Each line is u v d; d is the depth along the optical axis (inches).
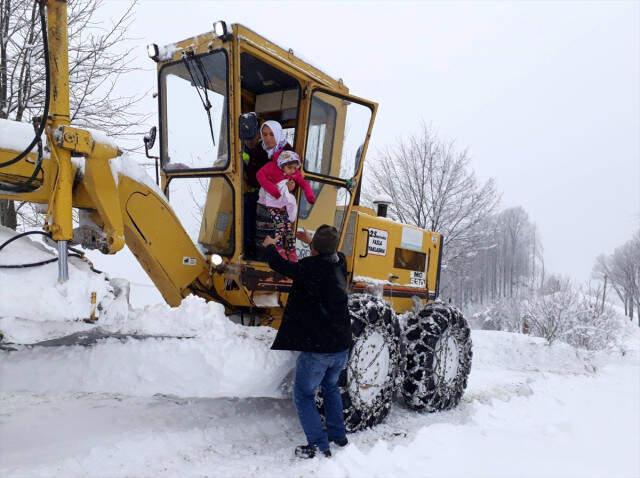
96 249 131.6
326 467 136.9
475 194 725.9
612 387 303.6
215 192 160.9
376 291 207.0
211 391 132.6
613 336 602.5
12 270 114.3
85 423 157.8
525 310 634.2
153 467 132.0
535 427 199.2
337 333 143.6
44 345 136.1
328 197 183.6
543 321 600.4
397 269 224.4
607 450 179.0
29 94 309.7
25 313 111.0
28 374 139.8
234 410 180.2
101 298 120.7
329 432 151.9
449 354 213.2
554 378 316.8
